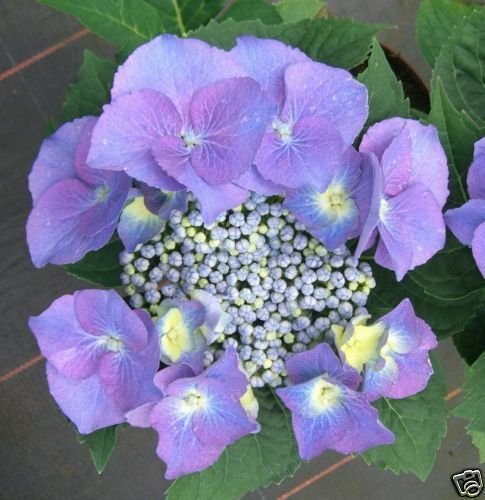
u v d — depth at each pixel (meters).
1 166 0.55
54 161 0.28
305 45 0.30
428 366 0.28
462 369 0.56
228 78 0.25
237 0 0.38
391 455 0.31
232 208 0.27
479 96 0.34
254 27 0.30
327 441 0.27
